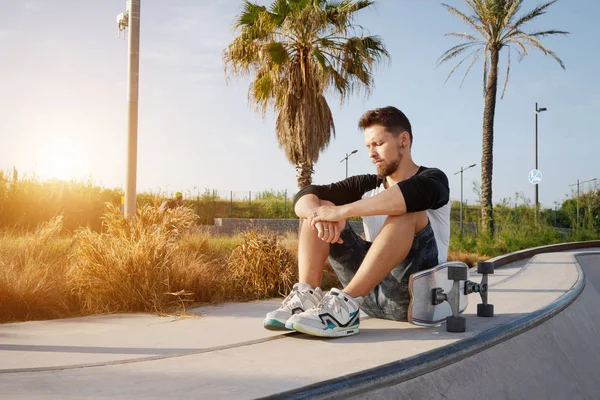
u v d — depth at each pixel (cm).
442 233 263
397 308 265
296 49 1352
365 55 1293
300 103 1327
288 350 211
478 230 1653
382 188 280
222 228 2036
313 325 223
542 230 1652
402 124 262
